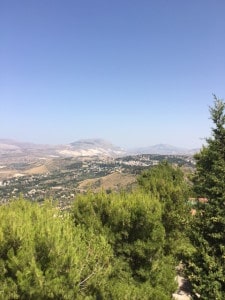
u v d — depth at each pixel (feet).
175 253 79.51
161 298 56.59
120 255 65.36
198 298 62.13
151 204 70.28
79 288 44.29
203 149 65.67
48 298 38.88
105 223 67.97
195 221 64.49
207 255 59.36
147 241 64.90
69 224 55.01
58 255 41.29
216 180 61.11
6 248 39.91
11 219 42.98
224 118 63.77
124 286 52.75
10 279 37.63
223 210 60.34
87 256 47.39
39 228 44.24
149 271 64.85
